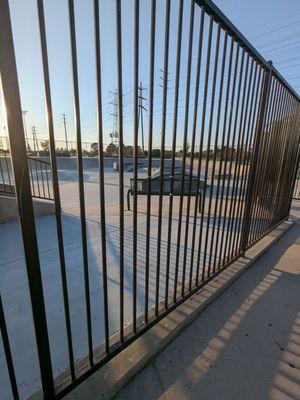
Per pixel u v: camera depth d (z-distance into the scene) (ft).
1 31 1.84
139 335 3.96
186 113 3.83
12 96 1.98
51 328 4.41
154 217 12.28
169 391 3.32
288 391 3.36
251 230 7.77
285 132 8.33
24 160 2.13
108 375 3.40
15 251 7.94
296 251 8.11
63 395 2.97
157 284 4.23
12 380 2.48
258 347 4.10
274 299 5.45
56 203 2.51
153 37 3.02
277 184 8.98
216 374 3.58
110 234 9.61
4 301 5.23
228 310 5.04
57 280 6.07
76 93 2.45
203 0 3.48
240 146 5.67
